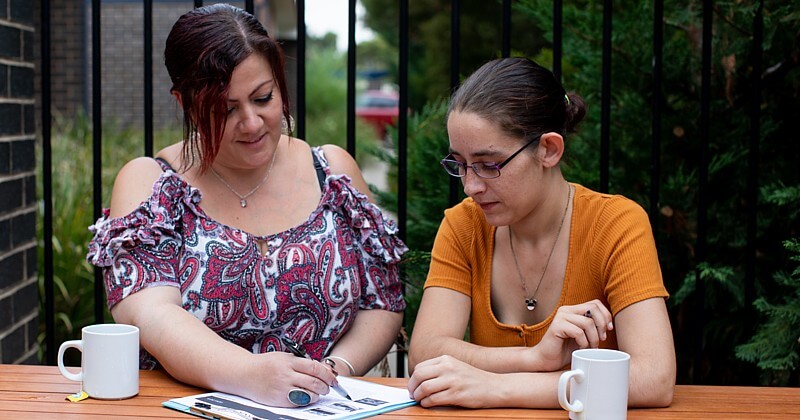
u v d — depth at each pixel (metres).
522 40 7.17
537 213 1.95
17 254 2.79
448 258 2.05
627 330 1.81
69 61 11.55
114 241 1.99
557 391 1.67
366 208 2.23
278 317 2.14
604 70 2.44
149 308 1.94
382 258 2.26
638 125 2.97
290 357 1.71
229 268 2.09
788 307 2.48
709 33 2.42
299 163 2.26
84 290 4.00
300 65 2.51
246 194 2.17
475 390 1.67
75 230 4.16
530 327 1.96
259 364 1.72
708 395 1.79
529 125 1.79
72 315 3.94
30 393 1.77
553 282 1.98
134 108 12.45
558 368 1.78
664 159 3.00
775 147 2.87
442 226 2.10
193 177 2.15
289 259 2.13
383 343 2.23
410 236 3.10
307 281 2.14
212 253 2.09
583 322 1.73
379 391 1.80
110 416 1.62
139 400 1.74
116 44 12.45
